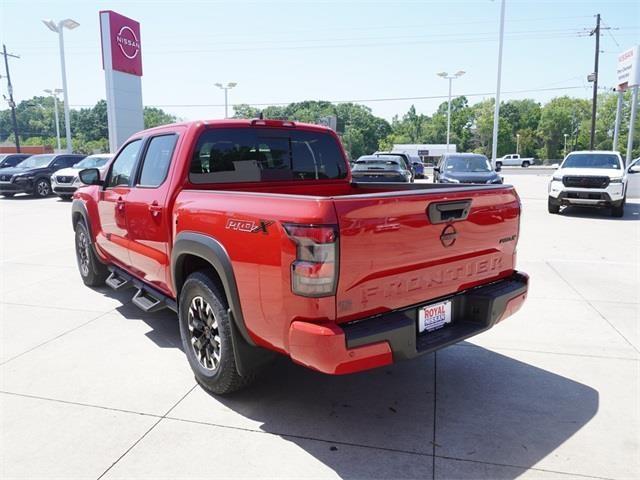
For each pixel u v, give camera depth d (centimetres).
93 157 1808
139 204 423
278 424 312
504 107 11719
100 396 349
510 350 432
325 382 372
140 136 467
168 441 293
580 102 10756
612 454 280
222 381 332
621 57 2414
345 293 257
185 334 368
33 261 785
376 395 352
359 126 12044
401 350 273
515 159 7662
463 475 261
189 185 378
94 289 624
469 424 312
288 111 11806
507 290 337
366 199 260
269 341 285
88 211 567
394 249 273
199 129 382
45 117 12612
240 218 291
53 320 507
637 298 575
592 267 727
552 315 518
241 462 273
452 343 301
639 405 336
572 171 1298
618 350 429
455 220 305
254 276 283
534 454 280
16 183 1812
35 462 274
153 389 359
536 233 1036
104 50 2216
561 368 395
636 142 9638
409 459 275
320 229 246
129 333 471
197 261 371
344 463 272
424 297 298
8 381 371
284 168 437
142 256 438
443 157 1586
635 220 1235
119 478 260
